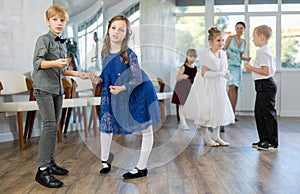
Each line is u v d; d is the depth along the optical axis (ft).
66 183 7.07
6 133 13.30
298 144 11.59
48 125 7.16
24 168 8.46
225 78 11.06
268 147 10.70
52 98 7.27
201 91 10.25
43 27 14.99
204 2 24.35
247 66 10.89
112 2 18.71
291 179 7.25
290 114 23.00
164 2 22.31
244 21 23.91
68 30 15.49
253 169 8.14
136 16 18.76
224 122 11.00
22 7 14.19
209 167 8.36
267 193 6.31
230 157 9.49
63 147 11.27
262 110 10.92
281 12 23.56
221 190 6.51
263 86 10.85
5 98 13.46
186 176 7.54
